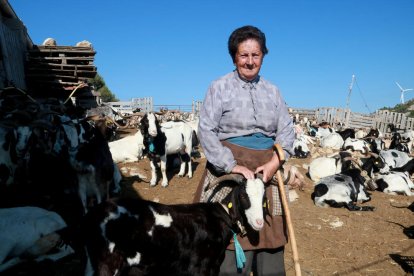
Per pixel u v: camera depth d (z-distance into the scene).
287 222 2.97
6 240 4.21
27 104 8.23
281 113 3.06
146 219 3.46
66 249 4.73
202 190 3.26
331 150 16.84
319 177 10.74
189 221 3.59
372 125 28.81
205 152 2.94
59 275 4.29
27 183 7.04
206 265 3.65
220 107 2.93
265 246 3.07
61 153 6.57
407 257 5.68
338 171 10.77
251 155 2.97
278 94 3.07
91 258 3.32
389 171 11.16
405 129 25.41
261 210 3.06
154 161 9.07
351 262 5.46
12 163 7.00
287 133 3.04
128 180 9.41
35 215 4.57
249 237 3.10
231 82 2.96
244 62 2.87
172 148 9.34
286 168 5.00
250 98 2.94
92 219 3.38
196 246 3.60
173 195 8.28
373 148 16.59
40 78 14.45
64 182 6.81
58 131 6.70
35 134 6.90
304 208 8.09
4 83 11.54
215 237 3.59
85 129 6.46
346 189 8.28
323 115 32.41
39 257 4.52
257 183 3.12
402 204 8.91
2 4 12.81
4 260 4.23
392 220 7.55
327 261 5.46
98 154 5.86
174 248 3.54
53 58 14.44
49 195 6.88
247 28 2.85
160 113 11.13
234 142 2.98
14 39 13.12
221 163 2.88
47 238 4.52
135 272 3.47
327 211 7.96
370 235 6.61
